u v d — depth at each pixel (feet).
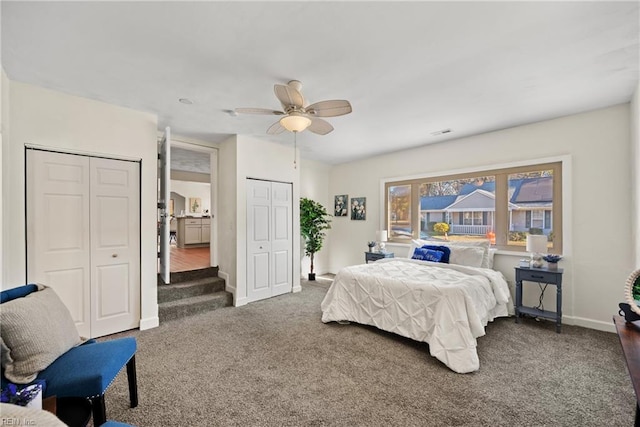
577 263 10.68
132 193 10.32
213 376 7.32
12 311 4.78
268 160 14.75
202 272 14.38
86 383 4.73
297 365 7.87
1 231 7.02
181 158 20.15
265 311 12.55
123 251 10.14
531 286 11.60
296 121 7.99
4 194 7.77
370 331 10.27
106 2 5.11
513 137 12.25
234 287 13.48
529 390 6.68
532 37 6.16
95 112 9.49
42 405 4.09
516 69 7.50
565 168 10.88
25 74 7.77
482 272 10.69
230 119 11.34
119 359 5.45
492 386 6.85
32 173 8.53
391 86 8.43
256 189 14.30
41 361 4.83
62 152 9.01
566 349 8.74
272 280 14.93
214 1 5.10
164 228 10.75
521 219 12.28
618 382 6.98
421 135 13.35
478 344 9.10
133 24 5.74
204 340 9.49
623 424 5.58
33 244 8.53
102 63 7.23
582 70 7.54
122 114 10.03
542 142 11.48
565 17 5.51
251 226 14.05
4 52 6.72
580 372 7.45
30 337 4.82
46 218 8.75
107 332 9.80
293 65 7.32
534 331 10.16
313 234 18.45
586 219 10.50
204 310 12.42
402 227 16.71
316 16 5.51
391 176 17.02
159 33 6.03
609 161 10.05
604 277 10.18
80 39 6.23
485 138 13.10
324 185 20.39
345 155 17.57
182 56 6.91
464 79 8.02
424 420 5.70
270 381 7.09
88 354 5.34
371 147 15.64
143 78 8.00
